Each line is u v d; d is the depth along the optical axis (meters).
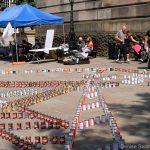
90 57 21.84
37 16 20.16
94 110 8.41
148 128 6.86
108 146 5.53
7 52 24.44
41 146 5.98
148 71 14.66
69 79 13.32
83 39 24.48
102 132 6.66
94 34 23.52
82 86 11.59
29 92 10.91
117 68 15.94
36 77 14.24
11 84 12.63
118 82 12.12
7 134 6.60
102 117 7.36
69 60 18.28
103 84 11.65
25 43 23.16
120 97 9.83
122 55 19.56
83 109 8.53
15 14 20.11
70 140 6.02
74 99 9.75
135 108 8.48
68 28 26.20
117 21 21.77
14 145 6.10
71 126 6.87
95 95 10.22
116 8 21.91
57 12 27.14
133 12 20.72
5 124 7.44
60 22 21.25
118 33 18.62
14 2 35.38
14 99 10.00
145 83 12.02
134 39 19.83
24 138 6.40
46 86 12.07
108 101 9.35
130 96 9.94
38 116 7.88
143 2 20.08
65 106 8.92
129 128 6.88
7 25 19.75
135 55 19.12
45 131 6.86
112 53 20.64
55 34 27.77
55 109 8.62
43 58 21.72
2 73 15.88
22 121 7.64
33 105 9.16
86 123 7.02
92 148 5.87
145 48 17.95
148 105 8.77
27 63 19.97
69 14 25.95
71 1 20.77
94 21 23.80
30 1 33.72
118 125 7.08
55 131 6.84
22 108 8.68
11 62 21.00
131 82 12.12
